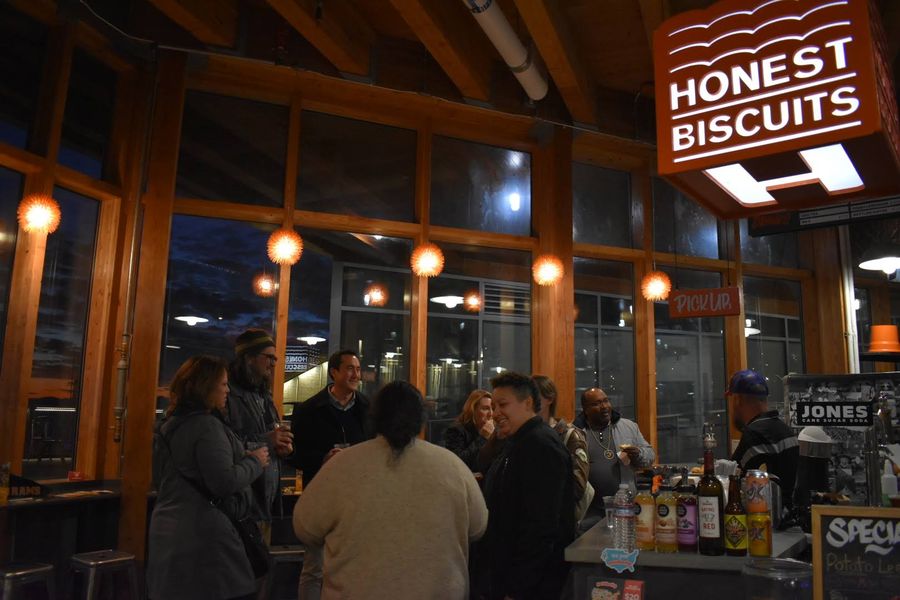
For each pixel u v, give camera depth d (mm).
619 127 6062
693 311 5320
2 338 4250
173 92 4945
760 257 7297
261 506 3041
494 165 6121
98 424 4637
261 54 4832
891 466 2424
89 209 4816
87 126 4809
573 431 3242
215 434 2643
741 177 2029
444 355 5723
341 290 5461
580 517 3145
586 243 6371
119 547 4410
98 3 4371
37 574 3373
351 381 3816
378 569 1896
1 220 4289
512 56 4684
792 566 1837
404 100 5605
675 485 2381
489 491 2465
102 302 4750
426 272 5387
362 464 2012
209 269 5074
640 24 5016
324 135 5555
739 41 1920
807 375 2814
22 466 4273
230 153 5223
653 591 2137
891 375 2666
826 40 1786
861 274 7523
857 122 1717
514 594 2215
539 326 5988
